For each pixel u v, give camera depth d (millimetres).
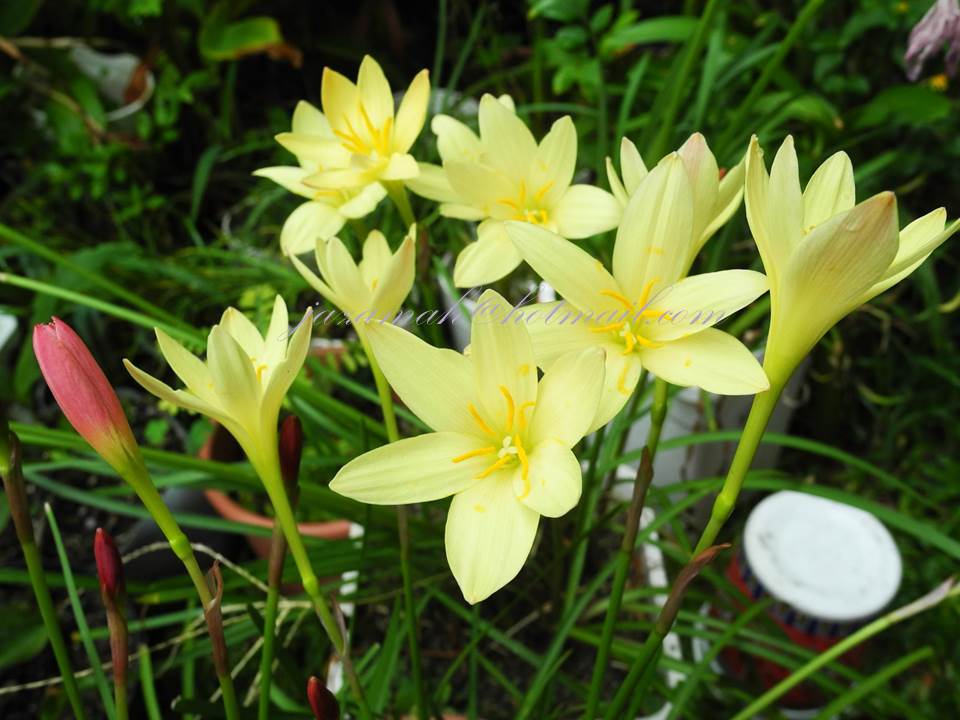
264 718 196
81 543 505
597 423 173
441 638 365
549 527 380
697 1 597
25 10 631
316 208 256
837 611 360
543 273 178
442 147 260
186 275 527
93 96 642
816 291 144
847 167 172
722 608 343
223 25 642
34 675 440
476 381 173
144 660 281
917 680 453
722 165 378
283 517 181
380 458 169
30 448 526
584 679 348
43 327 155
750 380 161
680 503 324
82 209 654
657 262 176
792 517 395
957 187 582
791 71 578
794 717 395
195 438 519
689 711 305
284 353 184
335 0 730
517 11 694
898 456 572
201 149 700
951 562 483
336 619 190
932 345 577
